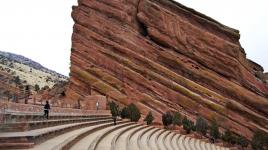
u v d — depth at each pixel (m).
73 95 72.94
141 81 73.50
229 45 82.31
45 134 18.97
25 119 21.64
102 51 75.31
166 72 75.88
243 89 80.62
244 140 66.31
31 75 182.50
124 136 34.84
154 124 61.41
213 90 78.56
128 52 75.44
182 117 72.69
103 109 58.00
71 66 75.75
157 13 80.50
